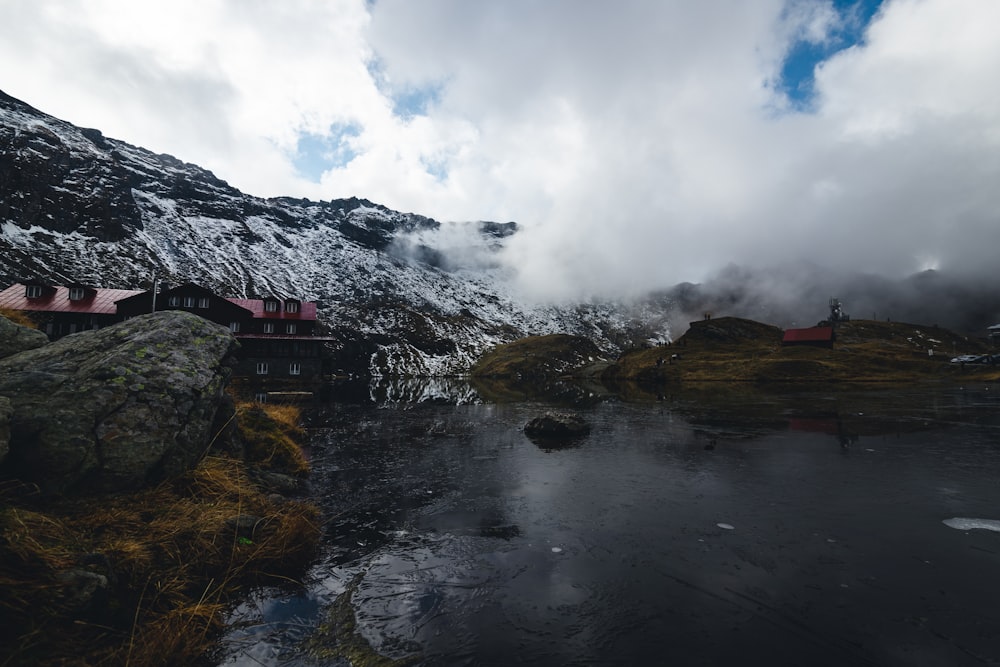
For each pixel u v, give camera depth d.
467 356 150.38
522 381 104.38
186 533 7.62
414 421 31.58
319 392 59.19
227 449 12.01
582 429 26.06
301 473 15.18
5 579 4.90
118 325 11.19
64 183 157.25
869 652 6.16
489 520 11.71
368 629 6.70
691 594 7.87
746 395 52.78
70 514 6.94
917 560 9.14
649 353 114.50
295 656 5.96
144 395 9.16
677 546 10.01
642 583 8.29
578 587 8.13
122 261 137.62
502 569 8.84
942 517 11.62
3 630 4.63
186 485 9.13
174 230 194.62
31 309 55.94
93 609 5.35
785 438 23.42
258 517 9.21
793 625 6.86
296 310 74.31
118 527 7.05
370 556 9.38
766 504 12.93
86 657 4.89
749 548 9.87
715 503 13.09
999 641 6.38
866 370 78.75
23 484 6.77
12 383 7.98
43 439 7.31
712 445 22.00
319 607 7.27
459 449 21.33
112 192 172.25
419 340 156.00
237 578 7.48
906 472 16.11
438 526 11.24
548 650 6.24
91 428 7.97
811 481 15.22
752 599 7.67
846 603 7.50
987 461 17.59
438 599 7.66
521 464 18.20
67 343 10.17
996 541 10.02
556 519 11.80
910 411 33.31
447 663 5.93
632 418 32.91
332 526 11.05
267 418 16.61
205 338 11.86
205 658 5.77
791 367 80.62
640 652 6.20
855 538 10.33
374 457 19.25
